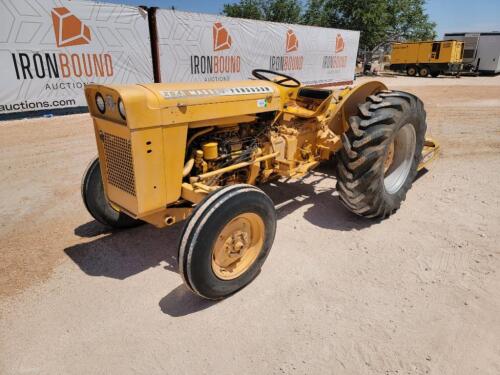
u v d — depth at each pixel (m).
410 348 2.26
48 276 2.93
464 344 2.29
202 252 2.35
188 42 10.41
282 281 2.89
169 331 2.39
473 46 26.45
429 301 2.65
